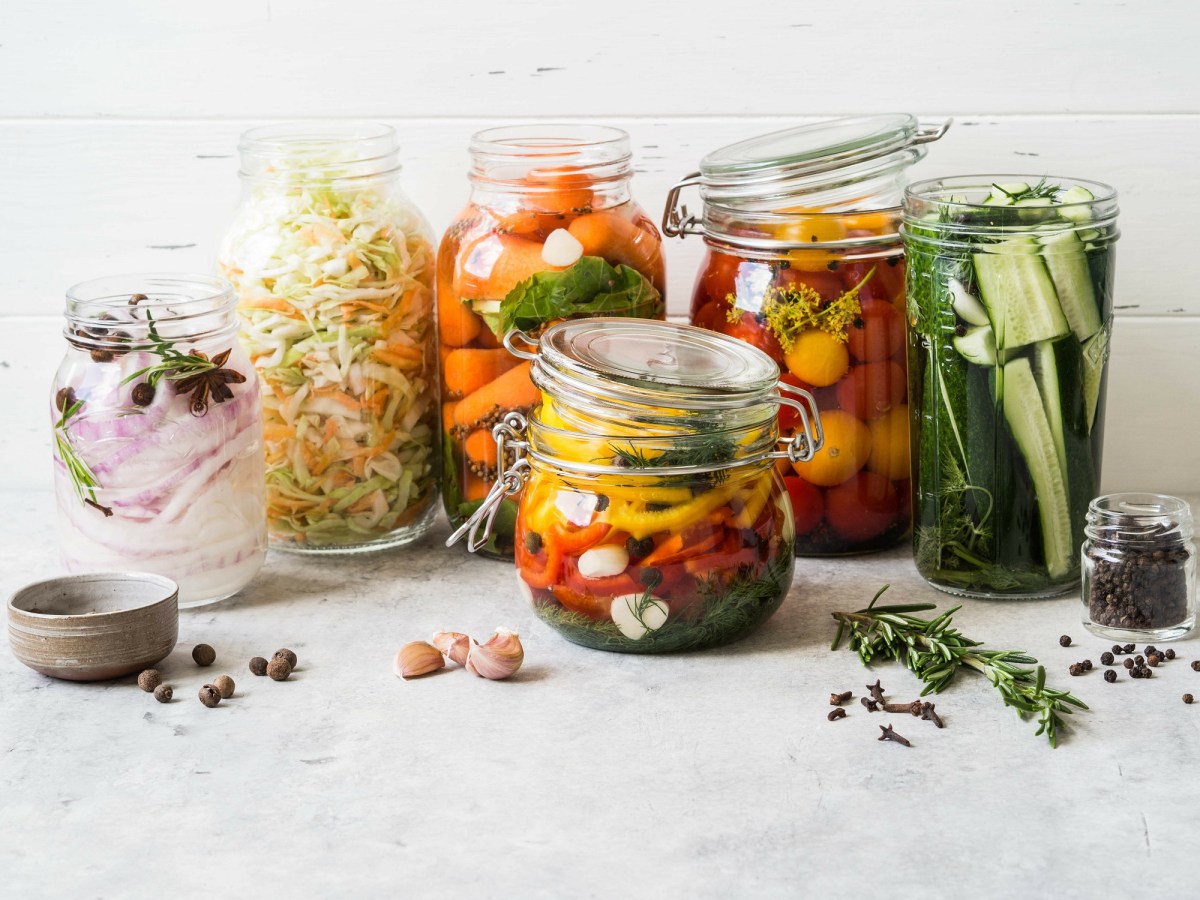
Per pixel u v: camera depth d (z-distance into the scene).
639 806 0.80
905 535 1.21
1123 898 0.71
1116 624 1.00
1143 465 1.34
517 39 1.27
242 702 0.95
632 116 1.28
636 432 0.93
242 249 1.14
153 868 0.76
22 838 0.79
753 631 1.04
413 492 1.21
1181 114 1.24
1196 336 1.30
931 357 1.04
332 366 1.14
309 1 1.26
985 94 1.25
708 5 1.25
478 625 1.06
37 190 1.32
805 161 1.07
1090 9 1.22
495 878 0.74
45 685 0.98
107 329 1.03
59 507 1.08
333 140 1.16
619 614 0.96
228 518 1.08
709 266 1.16
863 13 1.24
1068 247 0.99
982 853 0.75
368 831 0.79
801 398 1.11
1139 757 0.85
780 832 0.78
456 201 1.32
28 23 1.27
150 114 1.30
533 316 1.09
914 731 0.88
